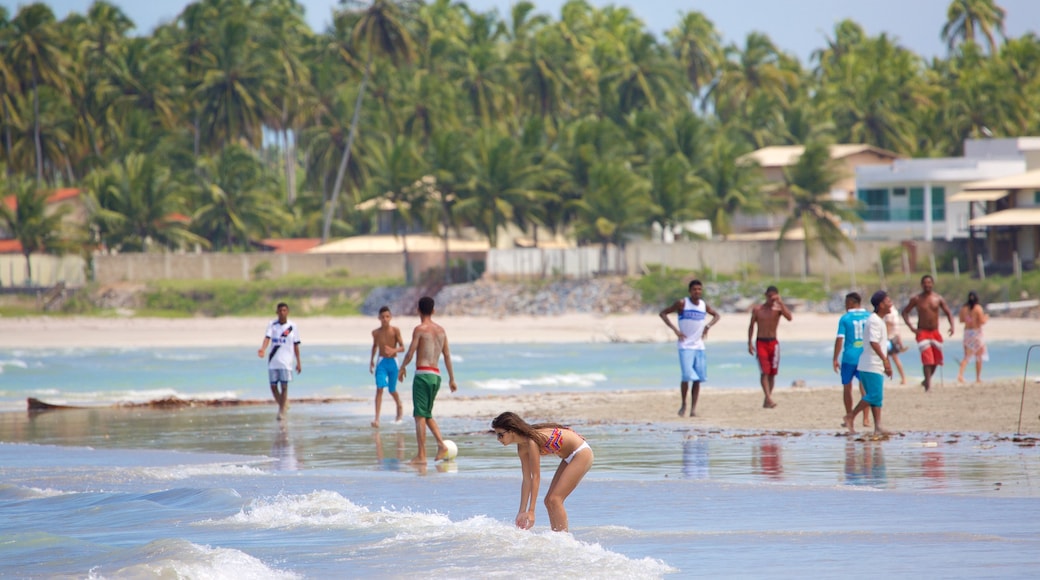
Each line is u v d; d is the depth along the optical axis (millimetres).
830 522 38062
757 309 77500
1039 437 59375
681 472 50375
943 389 86688
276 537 38312
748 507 41375
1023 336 181375
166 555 34594
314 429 72750
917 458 52812
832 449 57000
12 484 49781
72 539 38094
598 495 44656
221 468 54906
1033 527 36344
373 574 32250
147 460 58750
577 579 30969
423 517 40438
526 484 36406
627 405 81938
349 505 43500
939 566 31078
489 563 33000
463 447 62156
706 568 31734
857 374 63906
